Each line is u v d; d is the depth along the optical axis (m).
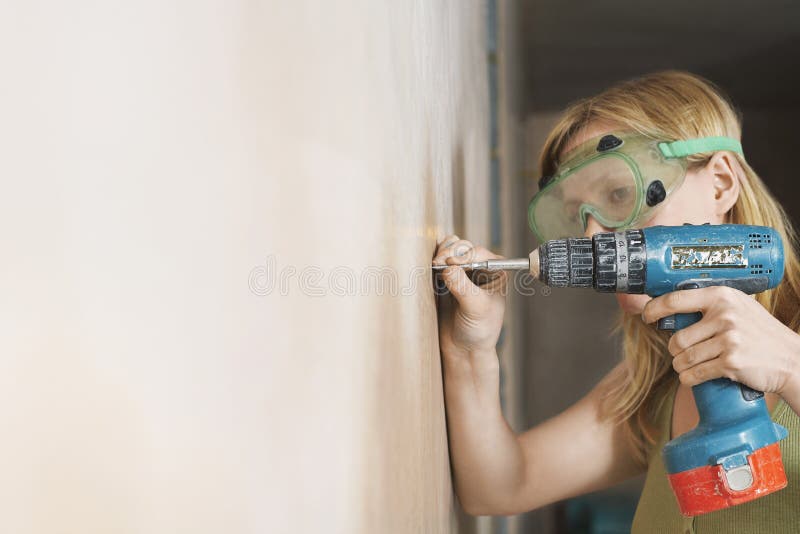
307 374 0.29
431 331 0.84
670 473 0.82
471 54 1.55
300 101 0.29
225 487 0.21
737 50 4.39
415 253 0.67
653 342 1.11
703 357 0.79
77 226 0.14
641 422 1.16
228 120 0.21
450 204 1.05
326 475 0.32
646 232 0.82
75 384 0.14
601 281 0.82
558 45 4.34
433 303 0.89
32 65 0.13
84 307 0.14
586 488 1.20
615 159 0.95
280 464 0.26
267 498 0.24
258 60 0.24
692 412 1.07
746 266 0.82
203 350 0.19
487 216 2.04
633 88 1.02
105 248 0.15
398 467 0.54
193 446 0.19
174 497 0.18
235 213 0.22
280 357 0.26
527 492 1.14
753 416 0.79
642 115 0.97
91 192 0.14
